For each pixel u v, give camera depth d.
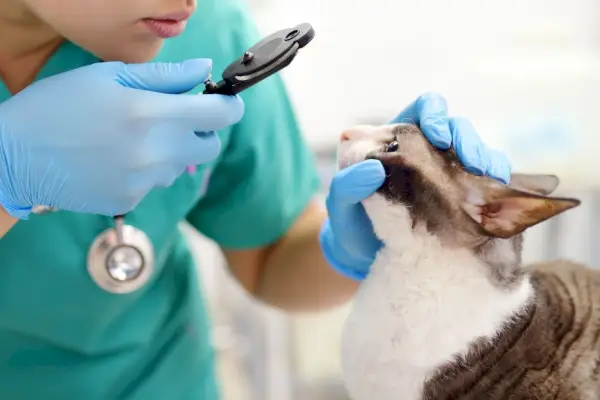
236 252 1.08
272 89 0.94
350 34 1.59
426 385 0.73
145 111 0.64
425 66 1.58
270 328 1.60
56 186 0.66
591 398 0.71
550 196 0.69
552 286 0.83
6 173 0.66
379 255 0.78
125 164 0.65
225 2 0.91
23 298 0.79
